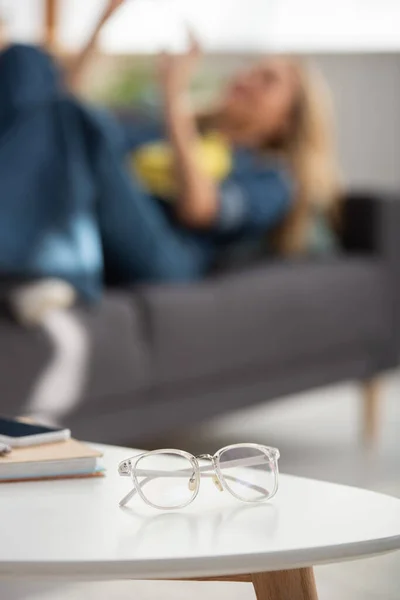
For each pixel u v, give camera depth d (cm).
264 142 337
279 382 284
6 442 108
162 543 83
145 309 246
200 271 288
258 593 96
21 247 221
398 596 186
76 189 236
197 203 289
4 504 94
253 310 271
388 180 487
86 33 412
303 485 104
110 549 81
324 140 334
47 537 84
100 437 231
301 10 468
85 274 229
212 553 80
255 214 301
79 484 102
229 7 455
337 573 198
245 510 94
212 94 450
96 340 227
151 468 97
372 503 96
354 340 306
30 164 234
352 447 314
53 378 216
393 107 486
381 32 476
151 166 299
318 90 341
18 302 212
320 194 323
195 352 254
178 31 440
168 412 250
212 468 97
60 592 185
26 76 254
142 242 265
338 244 327
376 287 312
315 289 291
